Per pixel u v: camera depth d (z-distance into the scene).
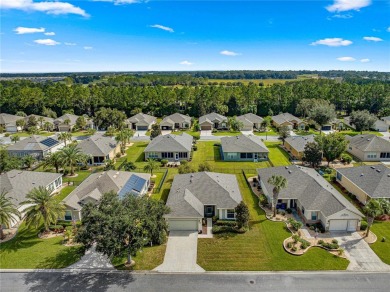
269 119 127.88
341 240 39.62
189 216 41.56
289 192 48.75
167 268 34.41
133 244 31.70
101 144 75.06
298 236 39.44
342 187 56.34
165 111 138.88
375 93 135.25
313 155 65.12
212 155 80.00
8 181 49.94
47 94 143.88
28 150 75.50
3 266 34.84
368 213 39.09
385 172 51.69
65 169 65.06
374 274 33.28
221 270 34.06
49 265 35.00
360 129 104.44
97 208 34.56
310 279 32.53
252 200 51.78
